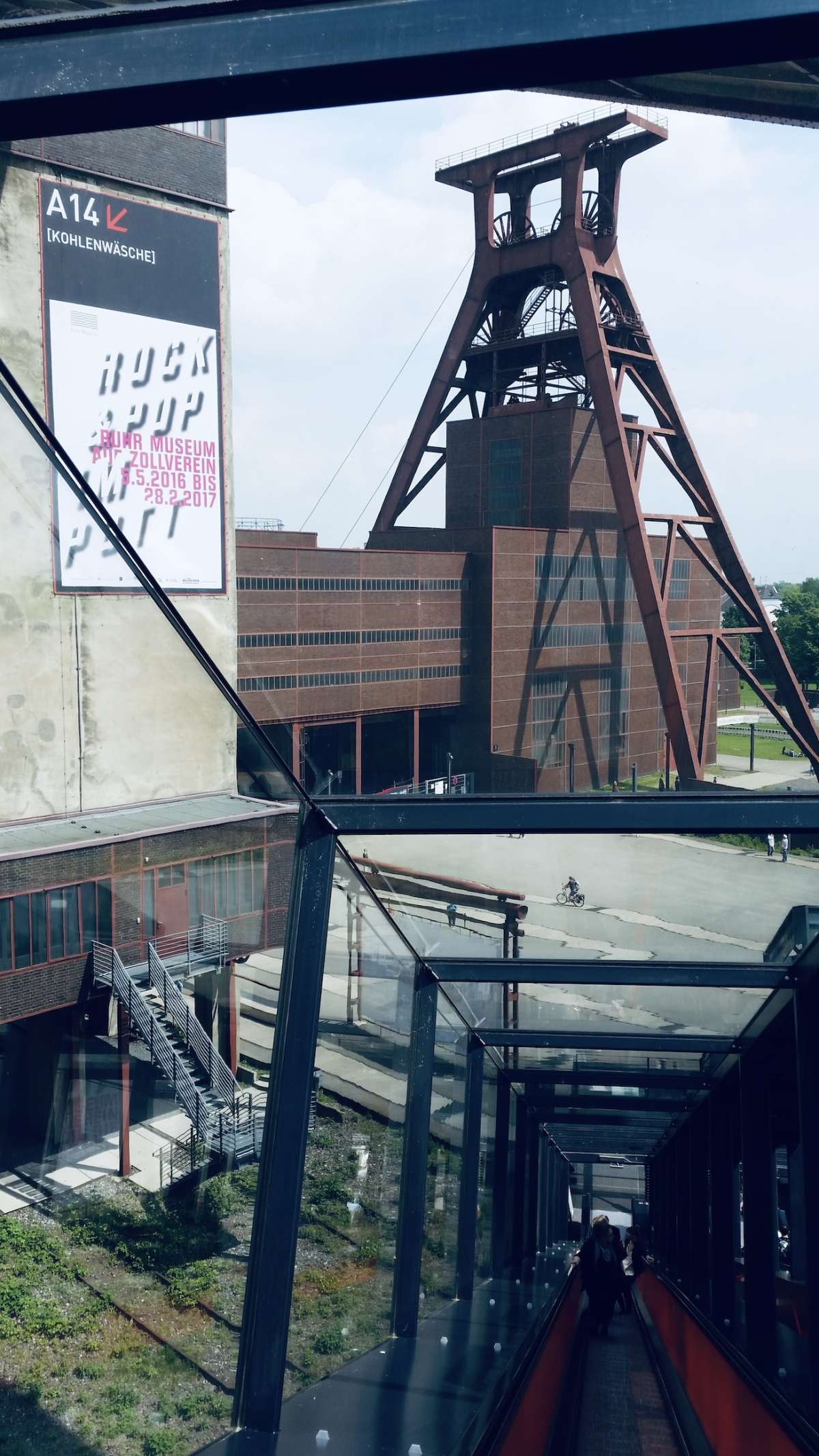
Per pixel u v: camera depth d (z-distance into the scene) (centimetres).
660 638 2944
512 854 1549
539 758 2738
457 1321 492
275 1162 271
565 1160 1942
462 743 2700
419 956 484
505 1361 517
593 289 3741
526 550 2755
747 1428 555
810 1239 500
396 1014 436
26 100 163
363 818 307
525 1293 826
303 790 290
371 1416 302
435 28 153
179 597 1786
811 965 533
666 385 3938
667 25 145
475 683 2686
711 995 830
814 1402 480
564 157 3641
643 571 3056
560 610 2841
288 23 158
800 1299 520
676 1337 909
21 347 1803
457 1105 612
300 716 2250
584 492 3809
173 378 1953
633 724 2930
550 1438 582
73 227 1839
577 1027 867
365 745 2522
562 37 149
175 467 1936
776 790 328
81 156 1828
